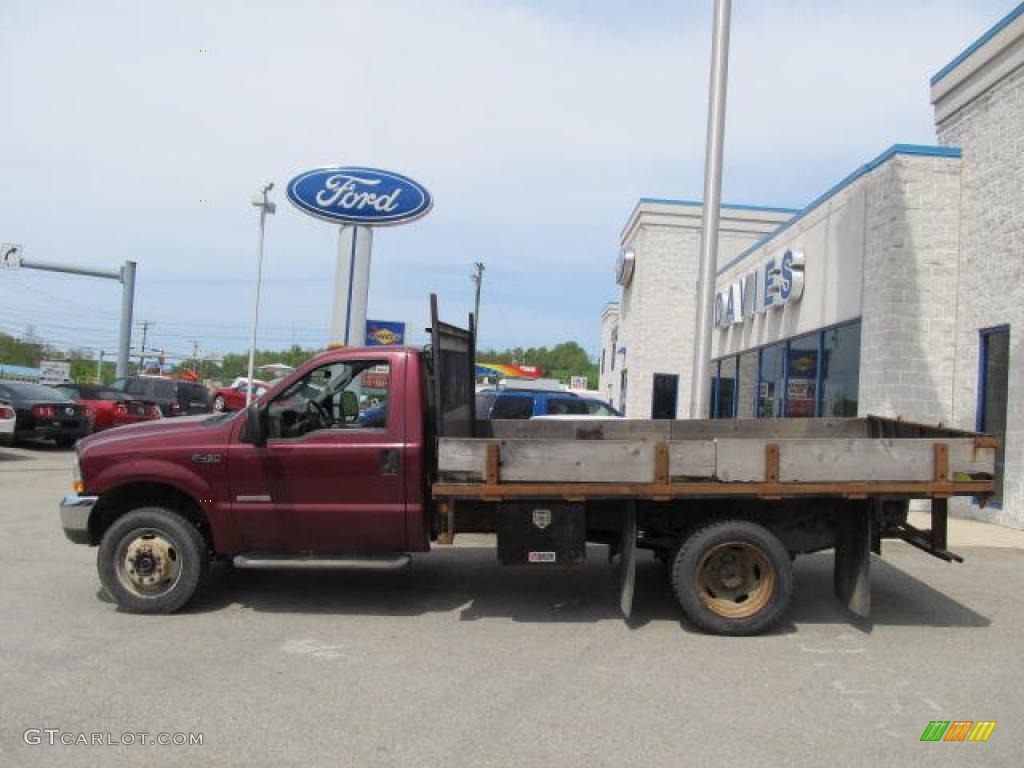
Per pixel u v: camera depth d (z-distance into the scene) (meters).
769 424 8.60
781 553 6.19
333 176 18.19
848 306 13.59
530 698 4.88
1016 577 8.19
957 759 4.14
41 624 6.19
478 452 6.21
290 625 6.32
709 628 6.18
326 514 6.48
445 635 6.13
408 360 6.60
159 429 6.75
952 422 12.05
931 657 5.75
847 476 6.16
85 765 3.95
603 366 39.94
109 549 6.45
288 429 6.66
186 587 6.47
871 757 4.15
